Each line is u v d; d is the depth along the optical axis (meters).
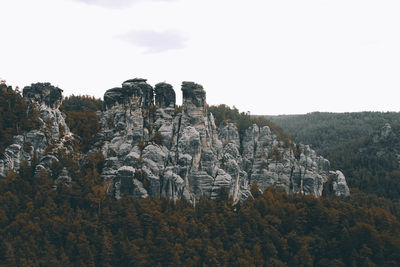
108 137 171.62
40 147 157.25
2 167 146.25
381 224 156.88
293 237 149.25
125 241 133.38
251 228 148.62
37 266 121.56
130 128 168.25
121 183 150.75
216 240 140.12
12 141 154.12
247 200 164.12
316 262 144.50
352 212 161.12
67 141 163.88
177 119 176.62
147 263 130.38
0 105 162.88
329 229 151.75
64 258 124.62
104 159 162.12
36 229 129.12
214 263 133.00
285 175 199.12
